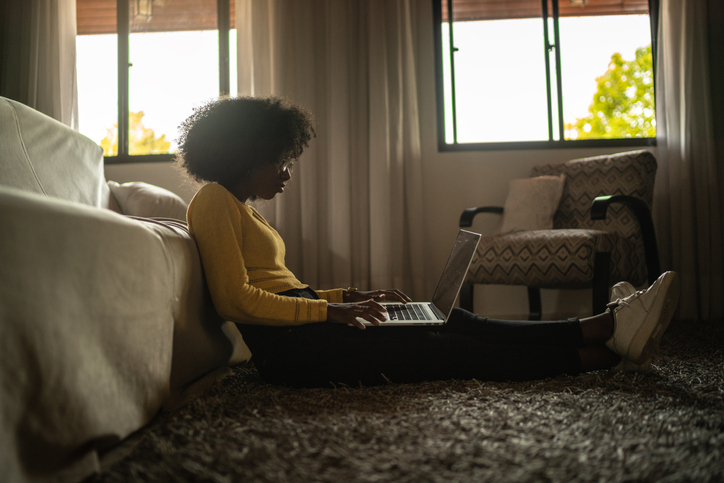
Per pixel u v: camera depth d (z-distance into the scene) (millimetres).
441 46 3266
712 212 2924
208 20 3314
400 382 1235
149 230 1017
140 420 916
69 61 3088
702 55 2977
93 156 1987
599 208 2215
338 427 903
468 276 2520
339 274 2963
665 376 1311
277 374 1226
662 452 774
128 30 3289
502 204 3195
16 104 1653
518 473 698
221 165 1318
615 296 1395
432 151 3199
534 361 1254
